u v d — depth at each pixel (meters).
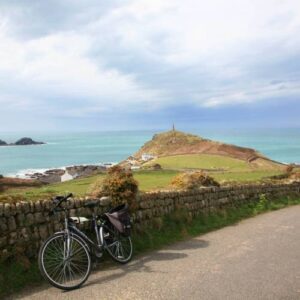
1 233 4.00
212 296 3.66
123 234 4.84
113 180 5.57
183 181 7.82
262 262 4.80
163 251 5.41
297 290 3.82
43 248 3.93
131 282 4.06
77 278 4.07
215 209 8.09
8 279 3.87
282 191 11.51
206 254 5.21
